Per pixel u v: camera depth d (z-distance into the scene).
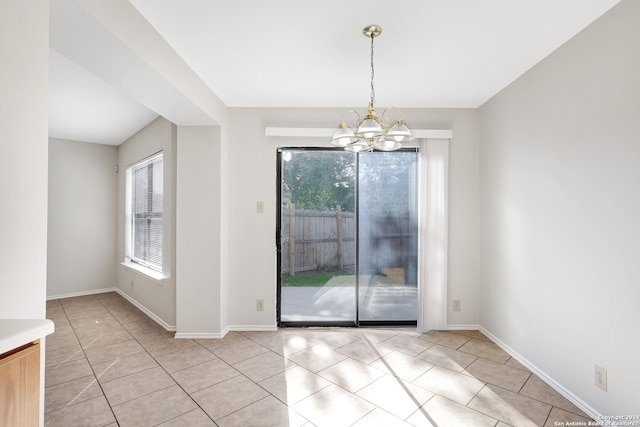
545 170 2.49
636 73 1.75
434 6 1.88
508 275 2.99
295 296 3.75
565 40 2.25
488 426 1.97
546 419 2.04
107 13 1.63
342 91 3.15
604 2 1.85
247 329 3.58
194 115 3.05
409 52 2.41
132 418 2.05
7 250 1.09
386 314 3.76
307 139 3.61
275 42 2.27
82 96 3.29
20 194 1.13
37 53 1.20
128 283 4.94
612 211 1.91
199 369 2.69
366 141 2.20
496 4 1.86
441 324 3.54
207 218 3.37
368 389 2.38
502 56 2.47
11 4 1.10
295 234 3.75
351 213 3.78
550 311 2.44
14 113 1.11
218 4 1.85
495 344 3.19
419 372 2.64
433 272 3.54
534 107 2.62
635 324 1.77
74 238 5.14
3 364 0.65
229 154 3.58
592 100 2.04
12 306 1.10
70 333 3.54
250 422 2.01
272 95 3.25
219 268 3.36
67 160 5.09
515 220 2.88
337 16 1.97
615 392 1.89
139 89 2.42
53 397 2.29
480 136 3.54
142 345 3.20
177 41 2.24
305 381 2.50
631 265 1.79
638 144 1.75
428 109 3.60
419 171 3.59
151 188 4.46
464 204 3.60
